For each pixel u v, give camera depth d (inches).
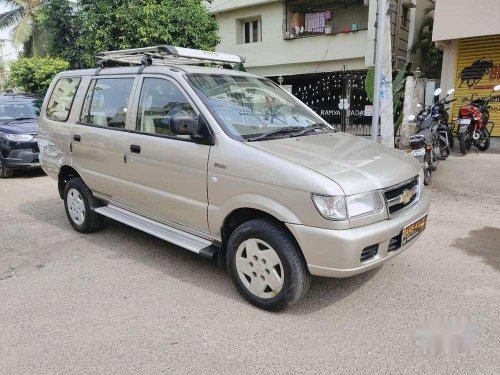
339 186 113.0
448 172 301.1
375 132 283.1
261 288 131.1
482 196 250.5
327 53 633.6
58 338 119.3
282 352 112.0
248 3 682.2
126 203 175.2
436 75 590.6
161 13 443.8
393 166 132.2
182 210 148.9
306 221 115.5
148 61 166.6
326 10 641.6
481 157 344.5
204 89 149.2
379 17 269.4
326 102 538.6
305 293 128.0
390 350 112.1
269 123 153.3
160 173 153.0
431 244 182.7
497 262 164.7
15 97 408.5
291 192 117.3
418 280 150.4
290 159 122.8
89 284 151.6
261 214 131.3
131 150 162.6
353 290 144.0
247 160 126.9
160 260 171.8
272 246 125.0
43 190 299.6
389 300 137.3
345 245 111.9
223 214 135.0
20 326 125.5
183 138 146.1
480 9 374.3
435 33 403.2
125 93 170.7
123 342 117.1
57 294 144.6
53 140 206.4
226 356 110.7
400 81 397.1
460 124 347.9
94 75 189.0
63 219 228.5
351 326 123.3
